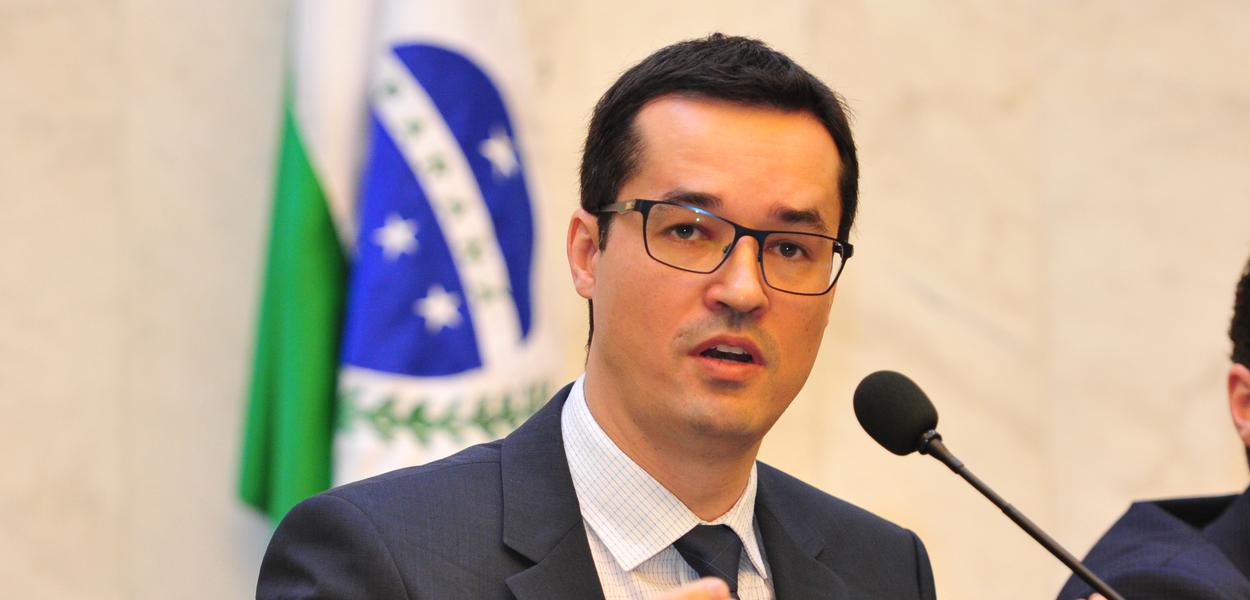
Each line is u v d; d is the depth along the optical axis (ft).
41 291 31.24
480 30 30.35
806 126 17.89
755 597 18.33
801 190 17.47
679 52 18.31
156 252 31.71
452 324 28.78
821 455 35.81
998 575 36.55
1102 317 37.24
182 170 31.89
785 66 18.12
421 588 16.56
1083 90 37.70
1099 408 37.09
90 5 31.99
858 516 20.35
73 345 31.32
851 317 36.35
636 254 17.40
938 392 36.68
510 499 17.70
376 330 28.48
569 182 34.01
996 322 37.06
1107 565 20.77
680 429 17.30
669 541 17.84
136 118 31.89
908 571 20.06
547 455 18.29
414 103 29.43
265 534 31.40
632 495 17.87
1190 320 37.06
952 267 36.99
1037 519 36.88
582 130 34.27
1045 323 37.29
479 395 28.71
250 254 31.81
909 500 36.24
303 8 29.99
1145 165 37.42
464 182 29.32
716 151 17.40
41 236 31.37
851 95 36.70
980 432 36.81
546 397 29.55
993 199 37.35
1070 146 37.63
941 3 37.52
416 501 17.40
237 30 32.32
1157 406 36.99
